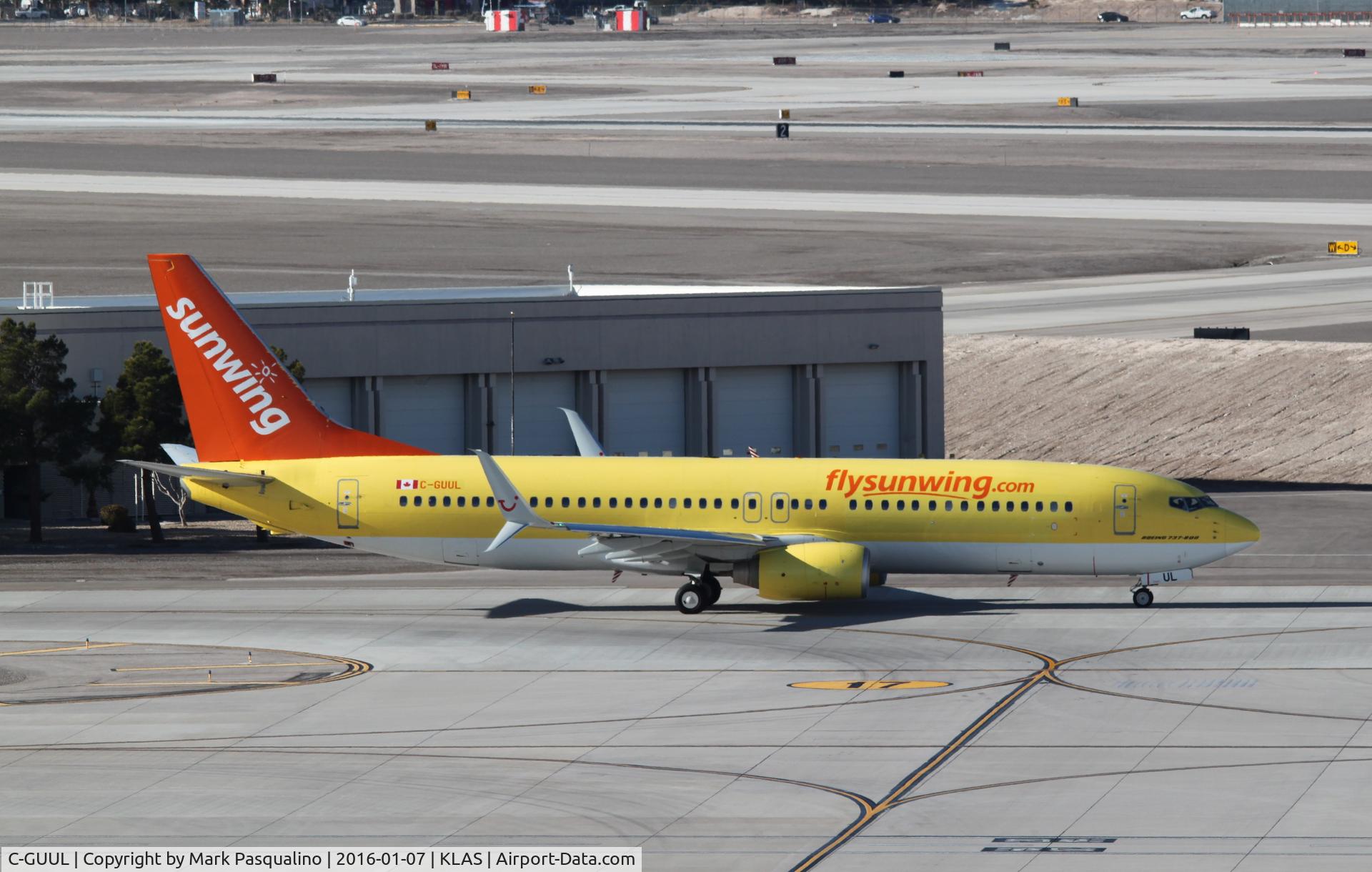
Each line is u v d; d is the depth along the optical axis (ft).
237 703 606.96
